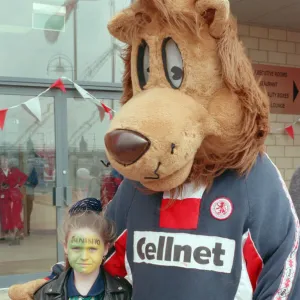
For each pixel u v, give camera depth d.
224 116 1.53
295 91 5.91
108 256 1.90
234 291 1.58
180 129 1.44
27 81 5.11
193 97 1.55
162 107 1.46
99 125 5.32
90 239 1.75
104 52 5.34
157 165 1.42
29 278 5.00
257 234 1.61
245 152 1.58
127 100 1.80
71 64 5.33
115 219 1.91
